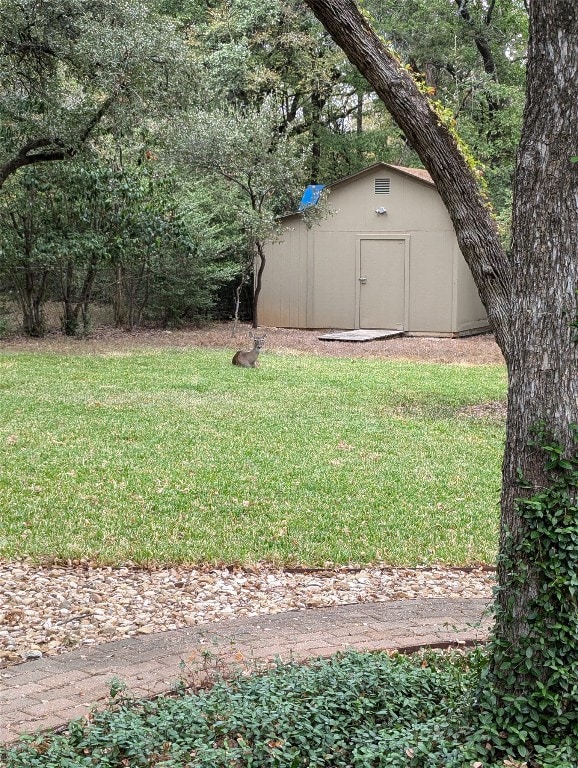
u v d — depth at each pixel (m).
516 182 3.40
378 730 3.29
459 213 3.91
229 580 5.52
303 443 9.75
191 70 15.65
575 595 3.21
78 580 5.46
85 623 4.73
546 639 3.21
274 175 22.34
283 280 26.36
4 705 3.62
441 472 8.53
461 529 6.69
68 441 9.48
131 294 23.62
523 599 3.27
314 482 7.97
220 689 3.52
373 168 24.69
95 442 9.46
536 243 3.30
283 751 3.05
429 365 18.17
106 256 19.05
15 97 15.19
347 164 31.77
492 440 10.26
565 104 3.23
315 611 4.90
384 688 3.57
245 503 7.21
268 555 5.94
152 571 5.68
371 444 9.79
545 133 3.27
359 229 25.27
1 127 15.74
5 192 18.58
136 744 3.09
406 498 7.54
